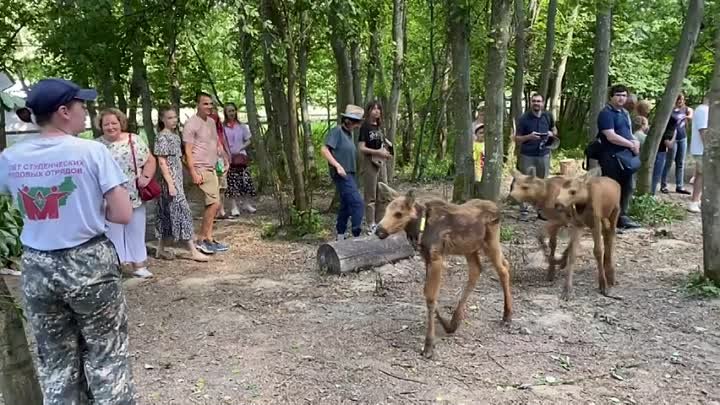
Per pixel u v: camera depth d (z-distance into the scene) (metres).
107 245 2.95
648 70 15.91
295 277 6.29
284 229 8.27
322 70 14.48
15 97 2.94
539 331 4.73
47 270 2.81
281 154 10.02
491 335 4.66
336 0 7.50
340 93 10.06
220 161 8.87
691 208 9.09
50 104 2.79
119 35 9.03
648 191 8.95
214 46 11.47
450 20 8.23
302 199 8.24
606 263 5.71
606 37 9.27
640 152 8.94
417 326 4.88
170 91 10.62
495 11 7.48
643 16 14.31
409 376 4.03
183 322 5.10
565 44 14.17
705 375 3.99
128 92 12.07
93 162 2.83
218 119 8.90
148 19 8.76
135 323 5.11
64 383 3.03
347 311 5.25
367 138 7.67
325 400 3.74
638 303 5.32
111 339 3.00
